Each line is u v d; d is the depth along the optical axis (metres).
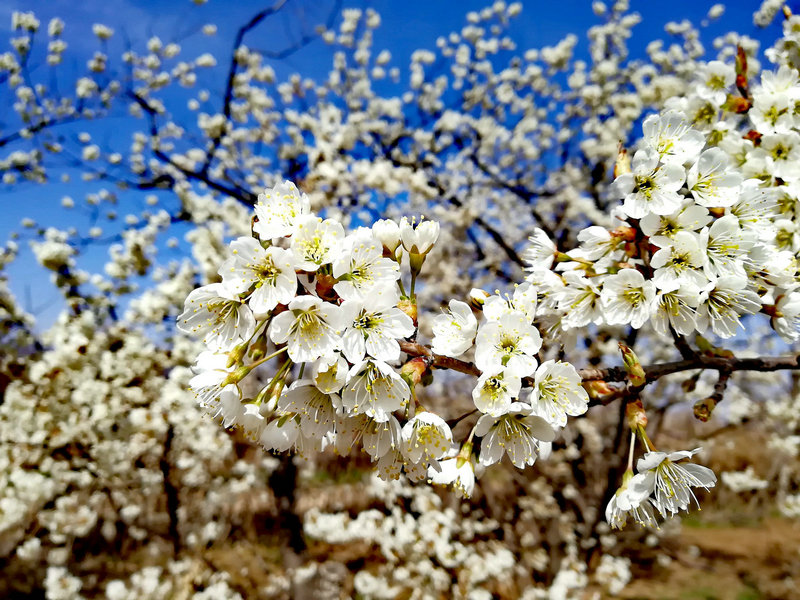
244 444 8.48
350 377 1.52
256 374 6.62
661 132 2.00
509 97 9.18
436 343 1.75
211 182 6.76
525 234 9.04
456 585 7.16
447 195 8.22
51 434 5.83
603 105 8.77
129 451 6.42
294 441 1.71
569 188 8.38
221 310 1.75
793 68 2.71
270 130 8.47
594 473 8.25
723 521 14.33
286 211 1.70
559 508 8.61
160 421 6.14
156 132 7.73
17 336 6.36
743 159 2.45
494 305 1.82
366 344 1.61
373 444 1.69
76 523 6.45
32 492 5.58
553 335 2.23
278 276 1.64
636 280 1.85
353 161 7.47
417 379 1.62
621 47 9.16
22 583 8.05
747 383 10.55
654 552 11.45
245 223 6.66
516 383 1.61
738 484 12.52
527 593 7.88
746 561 11.45
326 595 7.90
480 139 9.13
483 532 8.76
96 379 6.13
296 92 9.07
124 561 9.11
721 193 1.90
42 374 5.68
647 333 7.44
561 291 2.05
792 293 2.04
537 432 1.74
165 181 7.79
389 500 7.94
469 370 1.73
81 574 8.58
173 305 6.38
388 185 6.80
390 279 1.69
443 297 8.79
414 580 7.30
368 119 8.88
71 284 6.02
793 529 13.24
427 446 1.63
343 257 1.61
